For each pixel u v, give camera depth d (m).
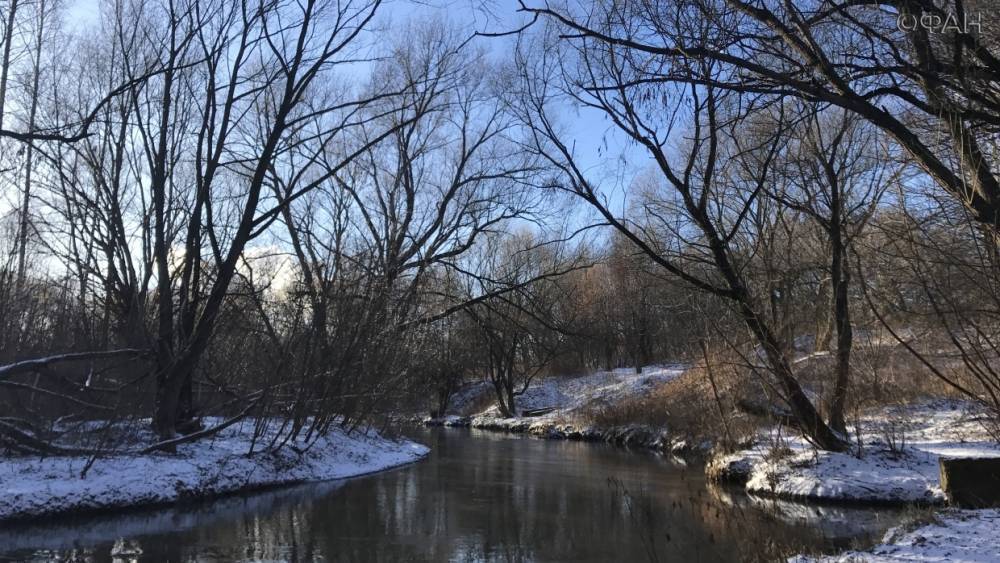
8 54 14.39
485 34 6.88
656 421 30.14
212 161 16.56
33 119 16.52
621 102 12.82
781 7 6.79
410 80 23.59
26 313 17.73
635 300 35.56
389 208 24.94
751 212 19.98
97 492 12.38
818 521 12.68
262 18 16.59
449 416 53.91
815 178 17.58
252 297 18.45
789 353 18.56
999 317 7.45
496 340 24.00
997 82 6.41
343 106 17.58
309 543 11.30
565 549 11.21
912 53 6.82
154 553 10.21
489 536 12.12
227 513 13.23
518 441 33.69
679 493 16.77
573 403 42.84
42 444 12.95
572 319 27.09
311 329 17.67
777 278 18.20
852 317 17.42
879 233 9.59
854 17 7.08
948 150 7.53
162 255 16.09
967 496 12.17
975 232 7.27
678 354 30.08
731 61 6.43
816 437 16.95
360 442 22.52
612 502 15.51
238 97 16.80
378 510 14.25
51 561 9.52
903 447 16.53
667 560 10.40
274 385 17.17
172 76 16.41
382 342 19.48
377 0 17.05
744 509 14.30
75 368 16.78
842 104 6.30
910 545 8.61
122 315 17.42
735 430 19.86
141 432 15.85
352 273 18.73
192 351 15.90
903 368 18.20
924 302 8.18
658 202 19.88
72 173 17.45
